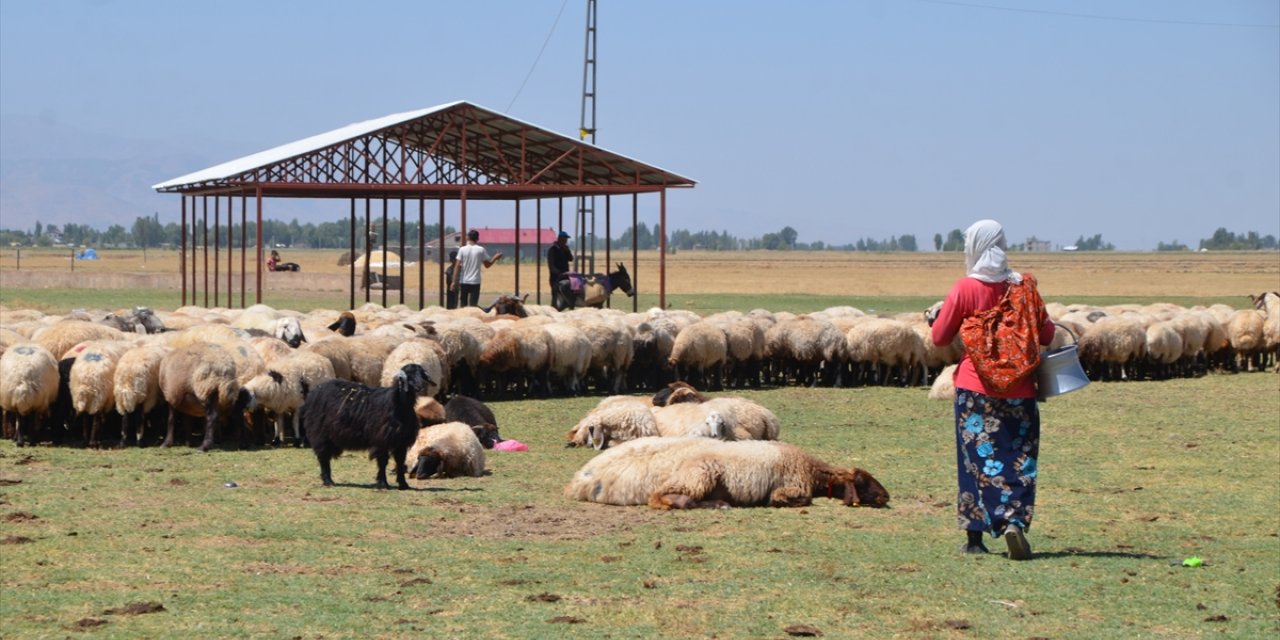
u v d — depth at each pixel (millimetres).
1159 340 29594
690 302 59500
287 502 12500
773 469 12742
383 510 12141
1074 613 8750
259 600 8602
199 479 13883
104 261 143625
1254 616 8773
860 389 26906
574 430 17328
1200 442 18766
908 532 11484
